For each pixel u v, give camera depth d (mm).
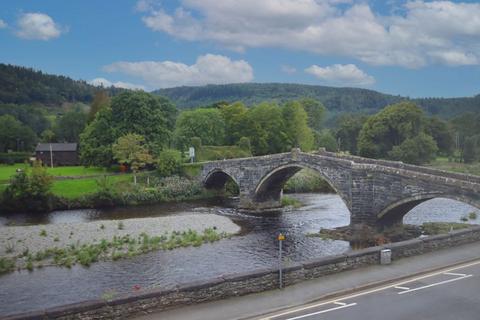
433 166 110000
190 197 81125
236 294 20984
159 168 85188
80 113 167250
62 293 31438
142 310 18938
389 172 45812
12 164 117500
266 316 18719
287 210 68375
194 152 100500
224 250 43375
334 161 52688
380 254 25609
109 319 18344
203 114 114812
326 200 78375
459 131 149000
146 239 45219
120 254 40625
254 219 60875
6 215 65750
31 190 68188
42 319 17250
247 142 111625
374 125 103812
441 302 19953
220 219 58312
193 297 20016
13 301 29953
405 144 95375
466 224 50875
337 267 24141
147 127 90000
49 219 62188
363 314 18703
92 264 38250
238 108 123375
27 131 146625
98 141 90312
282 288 21906
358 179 48625
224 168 76625
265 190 70000
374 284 22422
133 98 90938
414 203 45062
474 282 22641
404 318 18219
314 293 21156
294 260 39656
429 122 120000
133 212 67562
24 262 38531
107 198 73312
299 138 121812
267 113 119438
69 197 72312
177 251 42688
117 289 32125
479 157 120562
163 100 107375
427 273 24312
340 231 50312
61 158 115375
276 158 64000
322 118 156125
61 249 41781
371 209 47812
